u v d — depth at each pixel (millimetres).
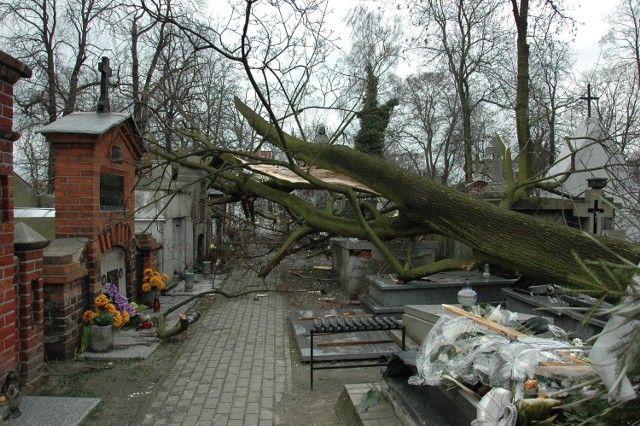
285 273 14516
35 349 5102
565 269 4074
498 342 3357
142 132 9023
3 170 4176
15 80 4367
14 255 4859
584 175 15547
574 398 2525
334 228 6613
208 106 13547
